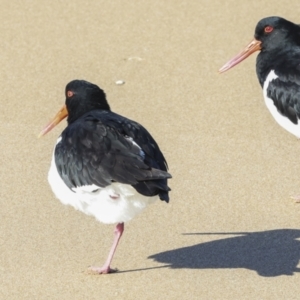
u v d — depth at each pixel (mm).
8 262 11055
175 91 15969
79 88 11602
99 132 10430
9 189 12805
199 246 11516
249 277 10750
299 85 13047
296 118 13141
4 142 14180
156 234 11789
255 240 11664
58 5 18922
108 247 11453
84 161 10266
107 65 16812
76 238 11648
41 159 13680
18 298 10297
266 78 13625
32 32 17906
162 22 18312
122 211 10328
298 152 14023
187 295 10359
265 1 18922
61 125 14797
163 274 10828
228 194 12805
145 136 10641
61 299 10281
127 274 10836
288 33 13727
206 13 18594
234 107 15461
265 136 14523
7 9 18734
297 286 10547
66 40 17641
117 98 15695
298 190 12922
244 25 18109
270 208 12477
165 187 9805
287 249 11445
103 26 18156
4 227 11852
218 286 10547
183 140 14344
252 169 13508
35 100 15578
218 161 13719
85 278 10734
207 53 17219
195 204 12523
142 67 16734
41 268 10938
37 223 11969
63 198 10852
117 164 10023
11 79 16266
